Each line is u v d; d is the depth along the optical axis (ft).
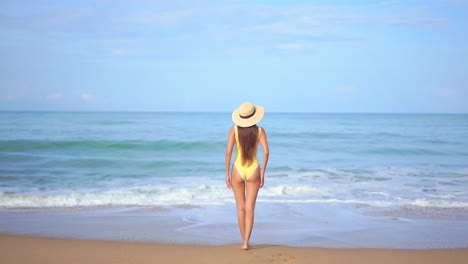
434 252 14.05
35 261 12.34
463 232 17.31
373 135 83.20
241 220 14.16
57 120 142.00
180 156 50.42
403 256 13.42
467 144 65.82
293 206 22.98
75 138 69.56
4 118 160.86
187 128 102.73
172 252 13.69
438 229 17.85
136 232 16.83
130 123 124.88
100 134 79.41
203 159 47.06
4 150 52.95
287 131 93.56
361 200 24.85
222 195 26.03
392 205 23.32
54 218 19.52
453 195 26.73
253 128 13.70
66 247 14.16
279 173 37.01
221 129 99.25
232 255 13.30
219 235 16.51
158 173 36.99
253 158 13.84
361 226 18.37
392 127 115.24
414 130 100.48
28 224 18.11
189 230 17.33
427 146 62.85
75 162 42.19
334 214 20.95
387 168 41.27
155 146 57.31
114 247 14.30
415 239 16.10
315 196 26.17
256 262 12.49
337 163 45.57
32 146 55.42
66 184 30.27
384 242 15.56
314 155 53.06
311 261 12.62
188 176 35.42
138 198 24.81
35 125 105.40
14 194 25.26
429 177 35.19
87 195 25.23
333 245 15.03
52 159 44.01
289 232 17.17
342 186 30.14
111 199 24.44
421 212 21.56
